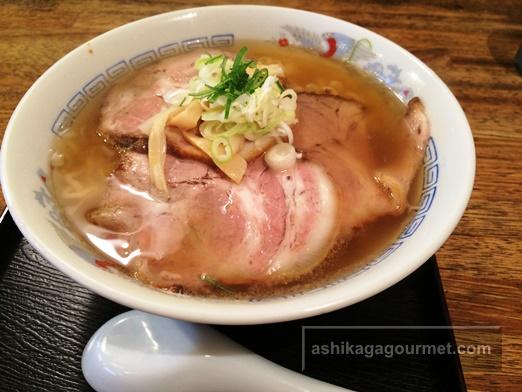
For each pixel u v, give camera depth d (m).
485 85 0.37
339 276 0.23
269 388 0.22
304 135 0.28
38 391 0.22
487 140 0.33
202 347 0.22
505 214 0.29
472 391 0.22
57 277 0.26
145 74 0.32
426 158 0.27
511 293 0.26
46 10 0.42
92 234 0.24
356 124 0.30
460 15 0.44
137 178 0.26
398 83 0.31
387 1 0.45
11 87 0.35
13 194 0.21
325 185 0.26
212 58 0.29
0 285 0.26
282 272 0.23
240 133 0.27
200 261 0.23
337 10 0.44
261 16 0.34
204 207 0.25
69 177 0.26
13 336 0.24
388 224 0.25
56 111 0.27
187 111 0.26
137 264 0.23
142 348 0.22
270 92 0.27
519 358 0.23
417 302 0.25
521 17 0.44
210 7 0.33
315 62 0.34
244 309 0.18
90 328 0.24
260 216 0.25
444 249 0.27
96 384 0.22
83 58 0.29
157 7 0.43
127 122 0.29
